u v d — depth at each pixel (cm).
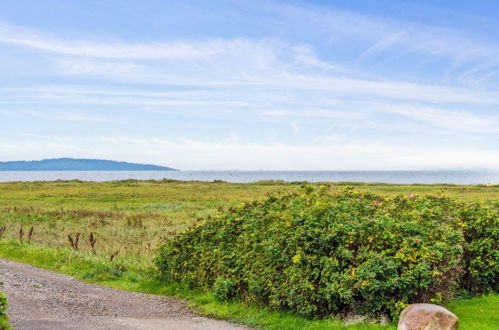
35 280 1234
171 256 1265
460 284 1020
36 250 1688
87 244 1867
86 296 1104
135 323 881
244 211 1193
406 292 827
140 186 7869
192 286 1183
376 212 963
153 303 1082
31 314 895
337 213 933
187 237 1241
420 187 7875
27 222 2669
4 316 615
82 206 4022
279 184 8962
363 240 878
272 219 1059
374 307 839
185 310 1023
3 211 3144
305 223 917
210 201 4588
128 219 2764
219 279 1063
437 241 878
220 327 877
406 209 1043
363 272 815
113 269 1399
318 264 875
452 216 1045
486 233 1027
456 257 913
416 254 831
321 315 886
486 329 761
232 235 1123
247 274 1001
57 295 1083
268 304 969
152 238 2094
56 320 865
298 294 882
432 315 713
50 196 5328
